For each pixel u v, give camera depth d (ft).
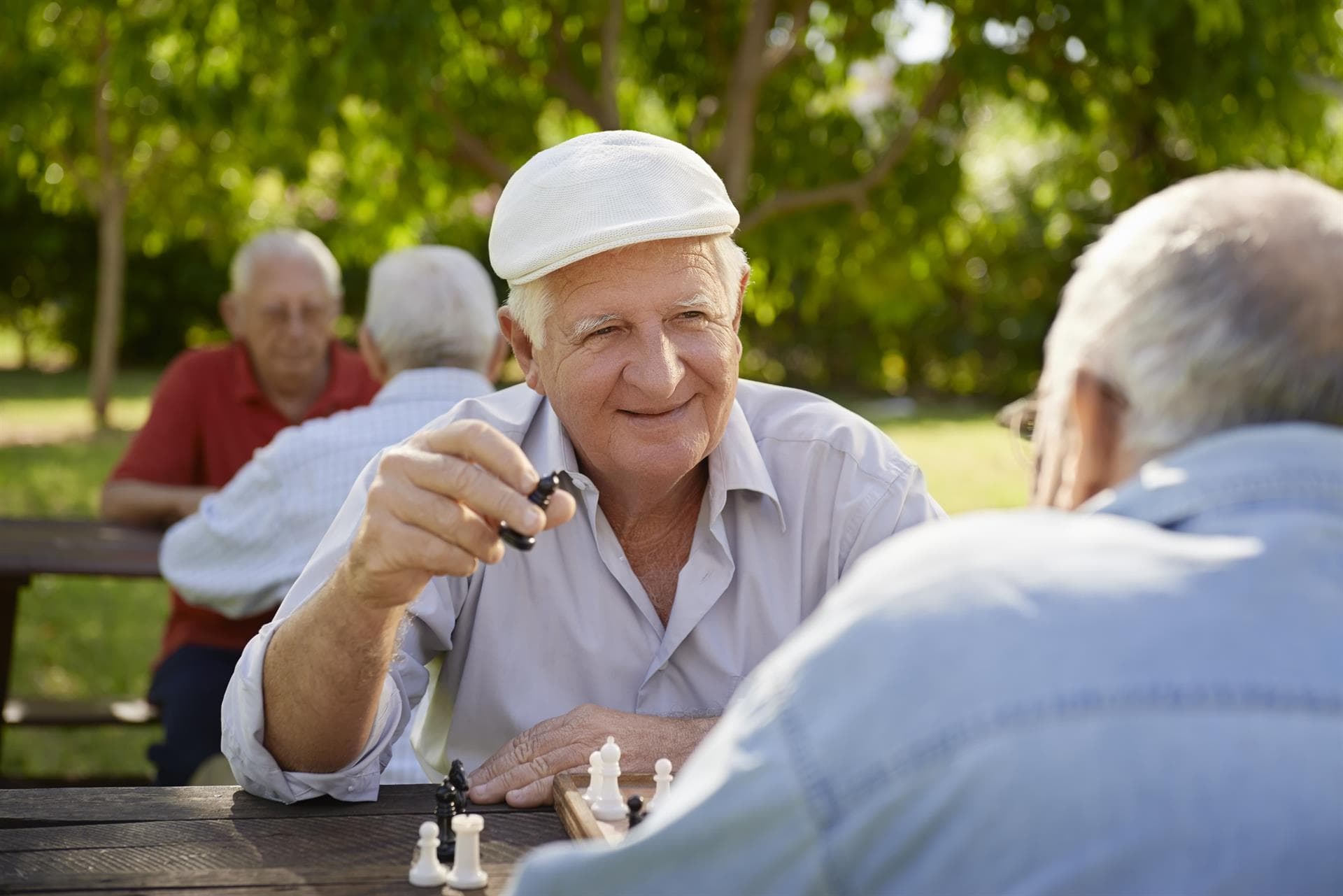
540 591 5.66
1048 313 55.77
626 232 4.98
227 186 43.60
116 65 17.71
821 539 5.84
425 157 18.83
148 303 70.90
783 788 2.60
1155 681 2.47
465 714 5.80
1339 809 2.40
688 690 5.74
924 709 2.53
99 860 4.34
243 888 4.06
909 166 21.48
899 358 59.88
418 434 4.61
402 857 4.41
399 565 4.27
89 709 12.46
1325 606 2.58
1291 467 2.80
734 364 5.36
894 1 19.33
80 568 10.55
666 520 5.73
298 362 12.36
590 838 4.21
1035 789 2.42
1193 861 2.39
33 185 45.03
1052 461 3.29
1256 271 2.83
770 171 21.49
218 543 8.79
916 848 2.49
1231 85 18.01
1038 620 2.56
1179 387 2.89
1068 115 19.20
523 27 18.54
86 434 42.52
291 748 4.93
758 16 18.38
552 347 5.24
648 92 22.58
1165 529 2.87
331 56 16.28
